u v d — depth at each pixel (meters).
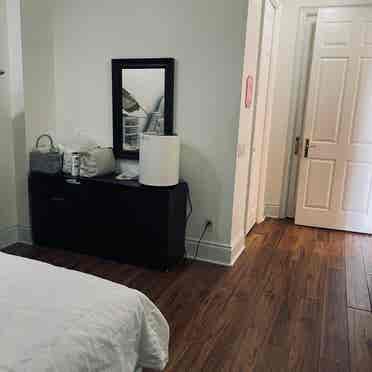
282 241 3.71
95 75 3.25
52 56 3.35
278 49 4.09
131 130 3.20
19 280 1.32
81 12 3.17
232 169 2.94
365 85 3.77
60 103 3.44
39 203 3.22
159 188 2.78
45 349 0.99
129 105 3.15
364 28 3.68
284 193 4.43
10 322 1.07
